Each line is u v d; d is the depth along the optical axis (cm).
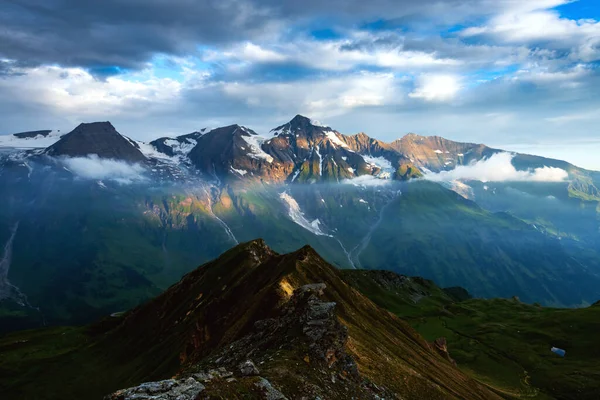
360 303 12438
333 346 6297
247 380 4528
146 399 3634
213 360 7375
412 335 13075
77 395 16575
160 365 15650
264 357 6031
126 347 19912
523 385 16400
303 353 6003
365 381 6169
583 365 17675
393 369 7475
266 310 9469
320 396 5019
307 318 6762
